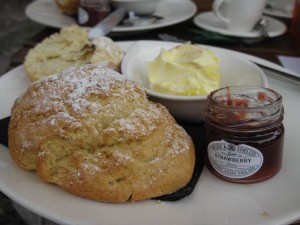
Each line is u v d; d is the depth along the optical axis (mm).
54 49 279
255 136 160
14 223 185
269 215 146
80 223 139
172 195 158
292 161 180
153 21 381
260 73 224
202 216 147
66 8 384
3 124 197
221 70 248
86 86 173
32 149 163
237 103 171
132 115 166
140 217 146
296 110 224
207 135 171
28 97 179
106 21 351
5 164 173
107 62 244
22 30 483
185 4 436
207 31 373
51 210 145
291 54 343
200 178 172
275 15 425
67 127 160
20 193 154
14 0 597
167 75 221
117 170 153
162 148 163
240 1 348
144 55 256
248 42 359
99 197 152
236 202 155
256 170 164
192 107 206
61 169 159
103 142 158
